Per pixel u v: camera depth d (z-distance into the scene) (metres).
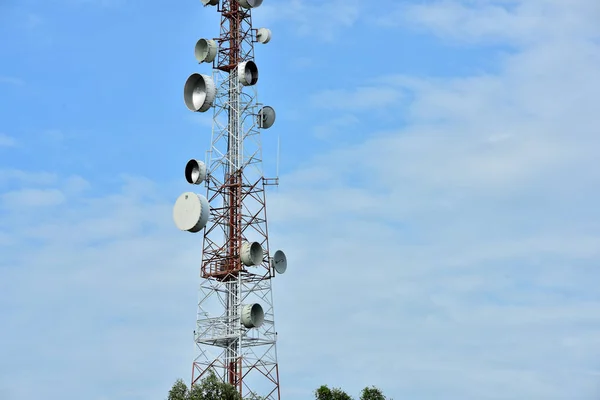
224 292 106.88
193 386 100.31
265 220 108.19
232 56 113.44
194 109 107.12
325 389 107.69
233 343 105.06
